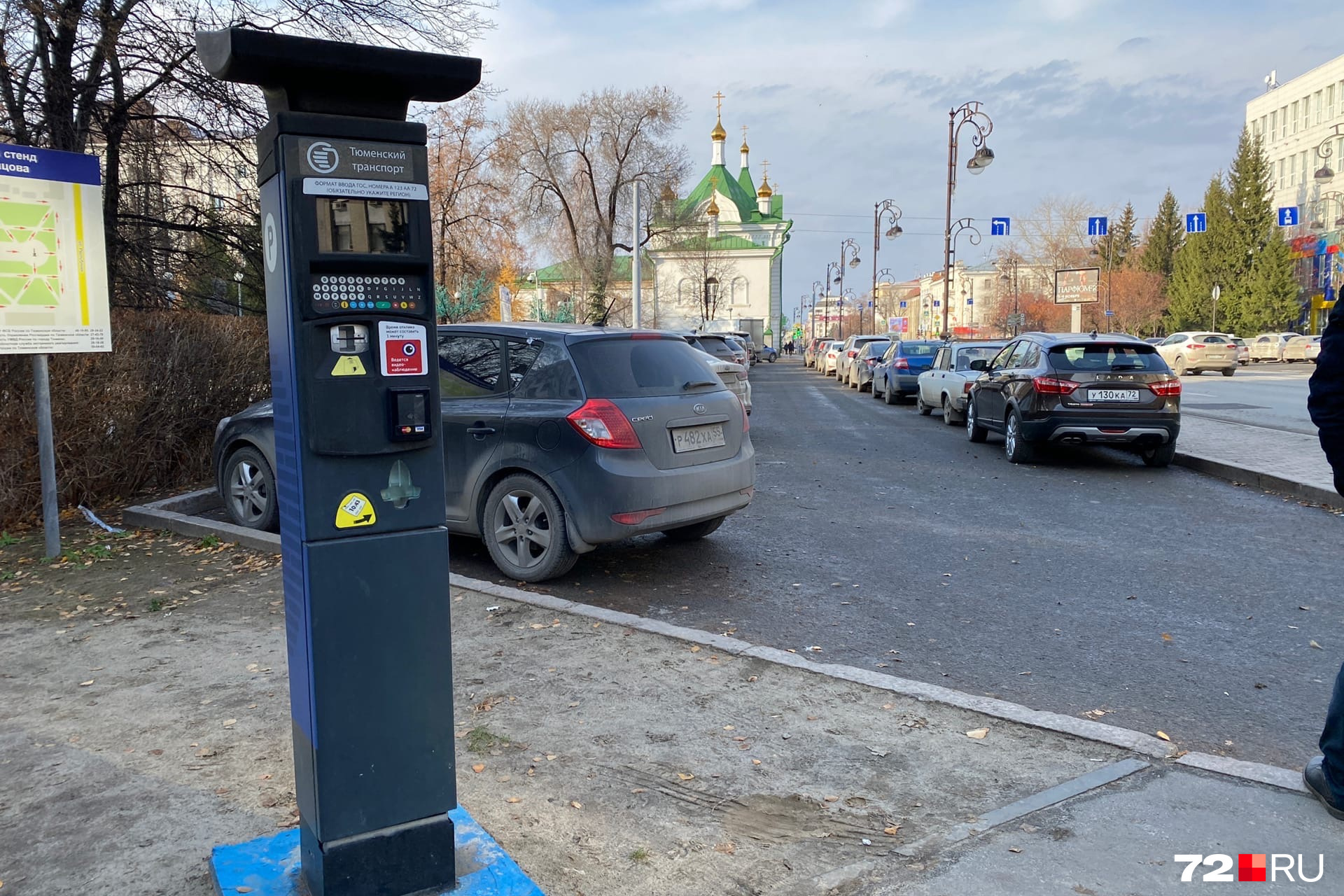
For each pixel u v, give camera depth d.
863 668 4.61
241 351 10.12
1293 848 2.91
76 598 5.67
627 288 71.44
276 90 2.18
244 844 2.73
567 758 3.56
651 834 3.04
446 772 2.46
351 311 2.21
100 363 8.21
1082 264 70.25
